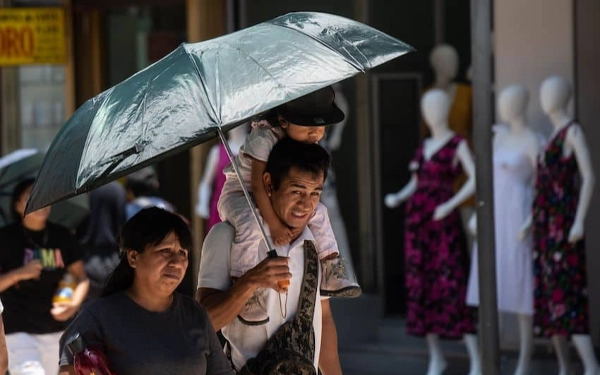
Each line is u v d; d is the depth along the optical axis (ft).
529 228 54.08
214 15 69.05
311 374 29.32
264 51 27.04
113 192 54.95
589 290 58.18
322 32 28.07
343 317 62.75
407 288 59.82
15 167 49.24
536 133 54.85
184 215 72.43
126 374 27.14
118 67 74.13
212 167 63.52
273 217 29.27
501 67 59.52
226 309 28.55
